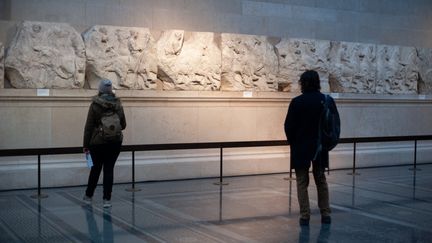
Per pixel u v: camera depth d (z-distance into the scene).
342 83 12.38
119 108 7.62
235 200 8.23
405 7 13.90
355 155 12.02
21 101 9.33
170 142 10.47
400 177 10.81
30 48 9.37
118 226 6.54
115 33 9.99
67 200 8.19
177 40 10.48
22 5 9.93
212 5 11.57
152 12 10.97
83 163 9.71
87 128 7.51
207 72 10.77
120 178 9.92
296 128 6.59
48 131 9.52
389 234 6.24
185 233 6.22
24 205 7.80
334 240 5.96
